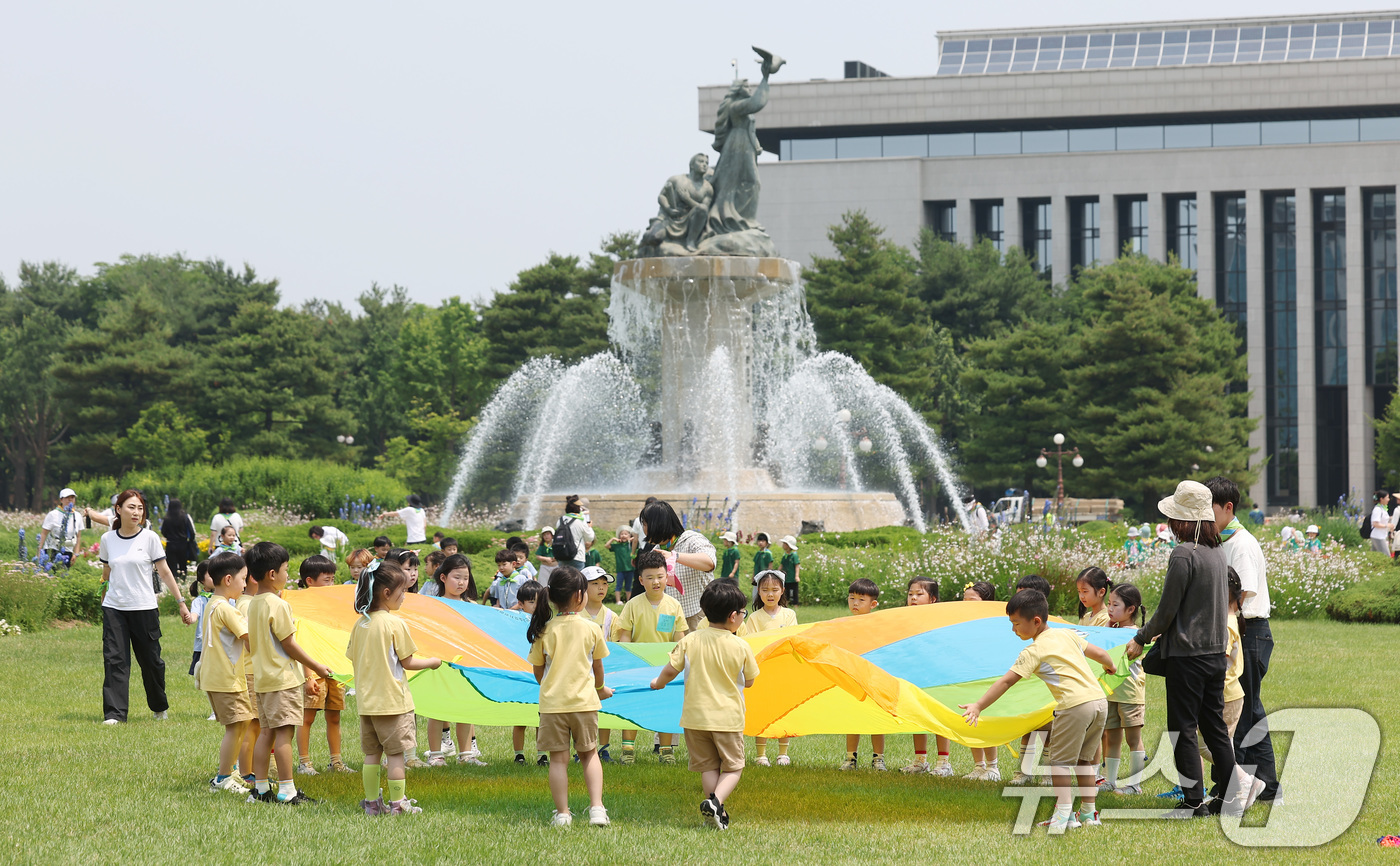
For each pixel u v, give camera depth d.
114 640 11.07
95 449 63.94
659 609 10.20
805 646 8.00
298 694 8.05
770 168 81.94
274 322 66.44
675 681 8.77
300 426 66.50
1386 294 75.75
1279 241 77.25
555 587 7.62
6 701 12.02
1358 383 74.44
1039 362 56.94
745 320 29.73
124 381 65.94
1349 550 26.02
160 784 8.41
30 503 79.50
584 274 59.69
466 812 7.80
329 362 68.19
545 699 7.57
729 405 29.27
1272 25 82.38
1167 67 78.50
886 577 22.89
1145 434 52.38
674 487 29.08
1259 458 76.19
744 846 6.93
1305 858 6.72
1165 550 22.86
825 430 40.81
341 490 43.34
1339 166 74.62
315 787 8.58
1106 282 56.56
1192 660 7.69
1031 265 74.38
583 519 16.73
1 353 76.88
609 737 10.33
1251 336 76.06
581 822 7.46
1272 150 75.69
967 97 81.19
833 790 8.58
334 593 9.93
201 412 65.50
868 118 82.38
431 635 9.75
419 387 68.94
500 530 28.72
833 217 81.00
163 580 11.34
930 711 7.96
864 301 56.84
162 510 40.97
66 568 21.22
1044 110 80.12
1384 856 6.77
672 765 9.76
